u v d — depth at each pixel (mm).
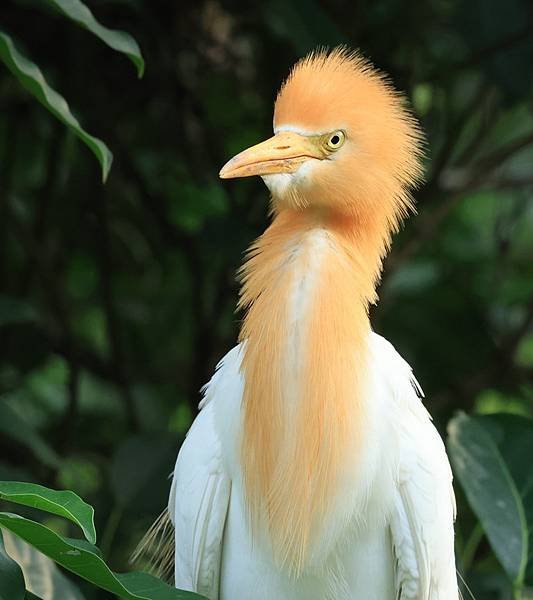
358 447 5574
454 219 11664
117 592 4441
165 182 11195
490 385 10555
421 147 6141
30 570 5594
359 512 5684
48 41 9594
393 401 5746
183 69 10234
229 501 5875
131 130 10758
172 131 10602
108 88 10086
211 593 5953
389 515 5758
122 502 7418
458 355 10891
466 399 10453
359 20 9188
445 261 11539
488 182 9812
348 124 5570
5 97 10188
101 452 10836
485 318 11109
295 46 7656
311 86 5594
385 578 5875
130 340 11383
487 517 6383
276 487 5633
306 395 5543
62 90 9680
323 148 5586
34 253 10125
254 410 5609
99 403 11398
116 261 11539
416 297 11031
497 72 9141
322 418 5539
